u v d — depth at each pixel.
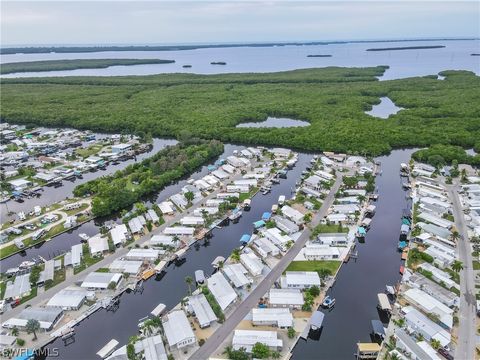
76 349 114.06
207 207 195.75
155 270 146.62
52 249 167.62
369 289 135.88
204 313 119.62
